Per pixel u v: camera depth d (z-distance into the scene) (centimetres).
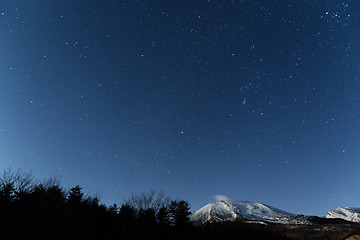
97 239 1848
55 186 1980
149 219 2170
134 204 2202
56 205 1745
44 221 1536
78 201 2027
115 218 2055
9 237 1364
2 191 1569
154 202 2298
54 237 1536
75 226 1683
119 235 1917
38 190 1795
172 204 2405
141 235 1992
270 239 2897
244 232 2858
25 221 1473
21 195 1630
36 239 1455
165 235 2161
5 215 1414
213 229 2797
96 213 2056
